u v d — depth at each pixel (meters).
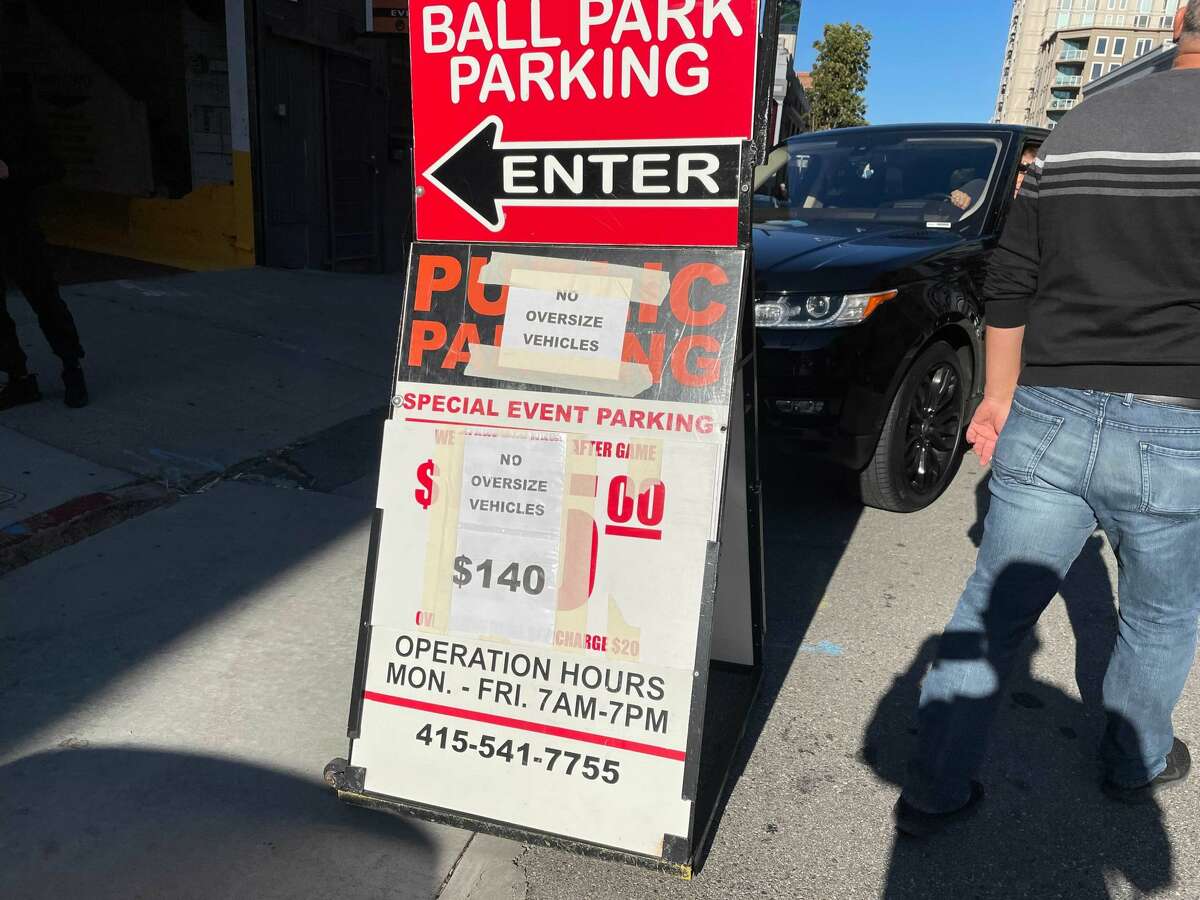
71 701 2.72
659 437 2.07
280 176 8.92
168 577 3.46
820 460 3.92
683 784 2.01
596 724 2.07
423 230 2.28
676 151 2.06
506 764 2.13
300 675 2.91
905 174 4.96
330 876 2.14
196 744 2.57
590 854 2.05
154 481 4.17
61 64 9.16
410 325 2.26
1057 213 1.96
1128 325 1.92
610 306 2.12
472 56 2.15
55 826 2.24
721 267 2.07
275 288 7.84
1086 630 3.39
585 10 2.04
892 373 3.84
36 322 5.92
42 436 4.39
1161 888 2.21
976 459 5.21
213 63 8.44
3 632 3.05
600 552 2.09
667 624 2.04
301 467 4.56
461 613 2.17
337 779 2.27
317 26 9.15
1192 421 1.93
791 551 3.96
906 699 2.94
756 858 2.26
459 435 2.19
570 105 2.11
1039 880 2.22
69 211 9.45
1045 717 2.86
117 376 5.24
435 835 2.29
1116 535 2.15
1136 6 115.31
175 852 2.18
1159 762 2.43
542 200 2.17
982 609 2.20
